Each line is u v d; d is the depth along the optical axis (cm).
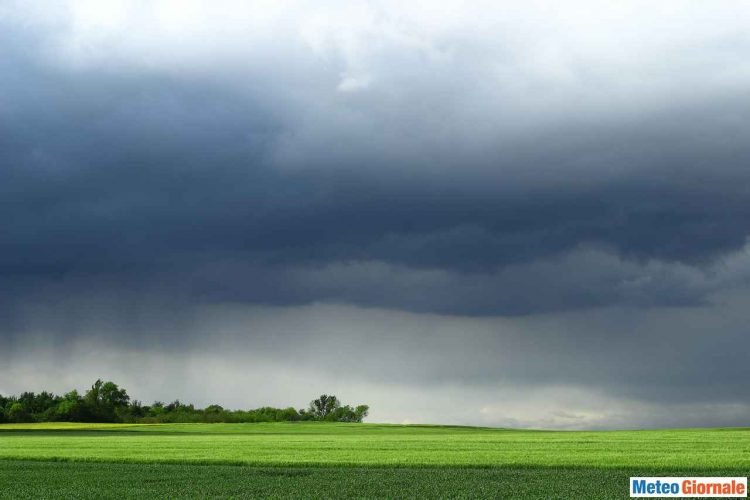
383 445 5725
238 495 2800
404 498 2677
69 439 7400
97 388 18750
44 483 3256
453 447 5378
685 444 5534
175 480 3328
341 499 2664
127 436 8500
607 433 8381
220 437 7831
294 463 4059
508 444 5741
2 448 5619
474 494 2761
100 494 2870
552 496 2692
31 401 18300
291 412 19900
